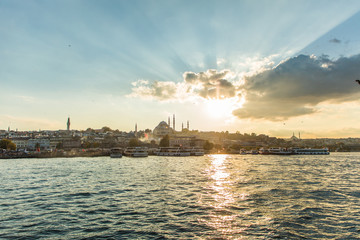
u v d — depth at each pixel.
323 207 32.91
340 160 139.38
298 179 57.91
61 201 35.53
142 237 22.59
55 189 44.47
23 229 24.48
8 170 78.06
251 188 45.84
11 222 26.53
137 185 48.75
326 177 61.78
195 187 46.75
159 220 27.28
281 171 75.94
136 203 34.47
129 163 112.94
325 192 42.44
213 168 86.06
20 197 38.06
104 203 34.41
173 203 34.50
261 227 25.36
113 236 22.81
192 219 27.67
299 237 22.95
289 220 27.56
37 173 69.12
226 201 35.78
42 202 34.97
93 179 57.00
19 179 57.06
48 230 24.20
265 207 32.72
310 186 48.25
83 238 22.33
